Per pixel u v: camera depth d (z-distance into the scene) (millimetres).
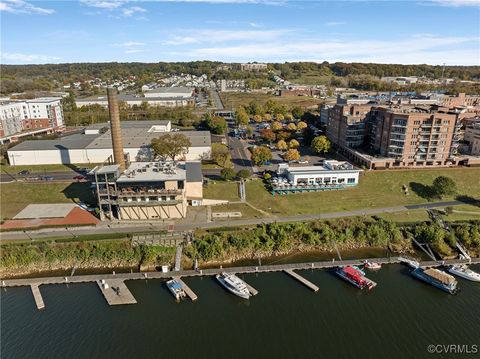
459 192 134750
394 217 118000
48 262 97125
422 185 137625
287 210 121438
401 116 146875
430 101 191375
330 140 193000
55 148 166125
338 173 137000
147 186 113250
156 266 97125
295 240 107625
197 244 102438
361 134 173500
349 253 105125
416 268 96688
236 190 134625
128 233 105250
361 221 115000
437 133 147625
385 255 104125
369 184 138875
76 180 144500
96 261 97875
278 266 97500
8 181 143750
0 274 94312
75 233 105625
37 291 87125
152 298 85312
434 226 111062
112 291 87125
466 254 103625
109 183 110500
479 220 116312
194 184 123812
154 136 186375
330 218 116562
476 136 162125
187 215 117000
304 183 137000
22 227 108562
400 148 150000
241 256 102125
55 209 121312
